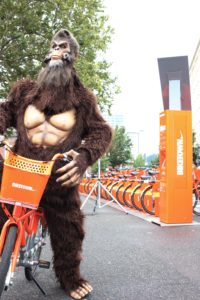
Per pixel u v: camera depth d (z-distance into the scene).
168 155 9.41
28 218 3.61
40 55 17.39
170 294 4.34
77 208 3.99
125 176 16.19
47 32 17.42
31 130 3.85
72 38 3.90
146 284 4.70
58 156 3.27
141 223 9.92
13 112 4.00
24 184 3.16
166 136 9.41
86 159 3.56
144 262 5.76
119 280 4.86
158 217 11.02
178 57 9.48
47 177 3.17
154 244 7.09
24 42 16.66
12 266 3.23
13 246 3.24
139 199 12.39
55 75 3.75
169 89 9.56
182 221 9.48
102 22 18.69
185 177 9.50
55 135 3.80
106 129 3.85
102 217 11.28
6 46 17.11
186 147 9.49
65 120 3.79
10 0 16.38
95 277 4.98
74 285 4.13
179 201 9.45
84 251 6.47
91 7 18.11
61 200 3.84
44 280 4.78
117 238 7.68
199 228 8.97
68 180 3.41
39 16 17.38
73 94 3.83
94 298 4.17
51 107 3.79
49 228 3.99
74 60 3.89
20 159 3.17
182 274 5.13
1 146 3.31
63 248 4.00
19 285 4.58
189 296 4.28
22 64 17.52
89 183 20.14
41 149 3.80
